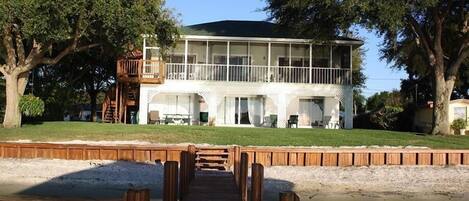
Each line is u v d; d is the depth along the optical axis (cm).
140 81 3509
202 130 2666
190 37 3616
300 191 1808
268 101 3647
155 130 2623
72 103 5153
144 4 2669
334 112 3672
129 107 3809
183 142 2323
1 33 2600
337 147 2286
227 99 3656
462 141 2572
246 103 3662
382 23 2602
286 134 2603
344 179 1998
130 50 3117
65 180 1878
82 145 2161
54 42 2822
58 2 2334
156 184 1861
